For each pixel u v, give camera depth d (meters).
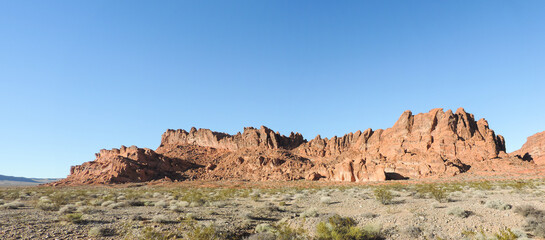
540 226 11.89
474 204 19.80
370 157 88.75
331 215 16.73
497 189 33.53
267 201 31.88
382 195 24.52
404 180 66.38
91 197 38.69
